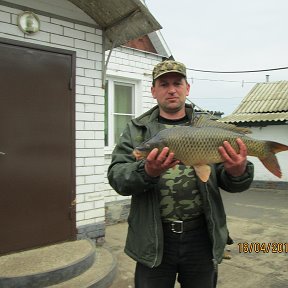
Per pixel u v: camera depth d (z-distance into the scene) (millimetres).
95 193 5496
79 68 5316
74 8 5234
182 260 2498
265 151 2256
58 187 5023
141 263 2438
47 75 4930
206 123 2342
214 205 2445
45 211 4887
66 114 5117
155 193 2422
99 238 5559
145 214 2436
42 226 4855
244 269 4938
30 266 4180
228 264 5117
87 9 5266
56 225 5000
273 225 7562
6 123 4555
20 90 4676
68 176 5141
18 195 4641
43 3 4914
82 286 4055
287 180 13922
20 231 4652
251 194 12828
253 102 16297
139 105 8023
